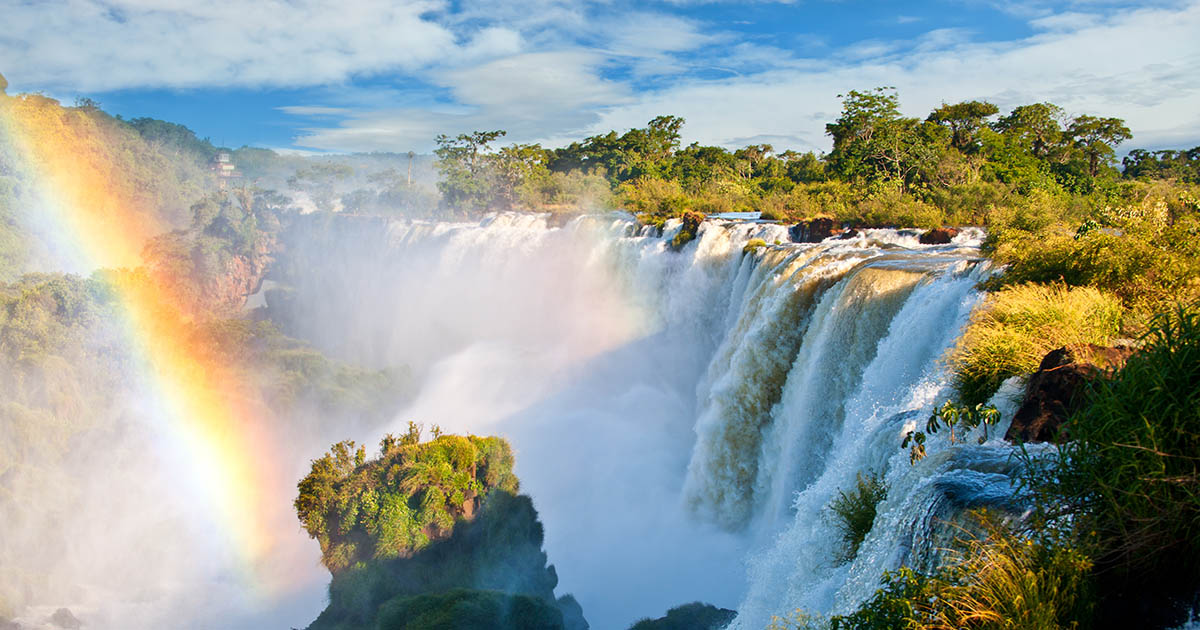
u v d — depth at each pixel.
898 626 6.72
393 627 22.62
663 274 44.97
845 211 43.81
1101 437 6.87
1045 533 6.96
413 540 26.12
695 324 42.41
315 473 28.17
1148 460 6.53
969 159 65.31
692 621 20.81
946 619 6.48
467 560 26.61
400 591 25.38
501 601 23.28
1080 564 6.48
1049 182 63.47
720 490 28.80
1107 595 6.57
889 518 9.10
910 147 64.81
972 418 10.87
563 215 69.50
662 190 76.38
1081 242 16.94
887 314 21.48
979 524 7.28
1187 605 6.20
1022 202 42.03
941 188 58.16
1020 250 17.83
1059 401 9.94
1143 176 84.38
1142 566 6.51
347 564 26.45
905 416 14.45
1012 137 72.31
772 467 26.81
